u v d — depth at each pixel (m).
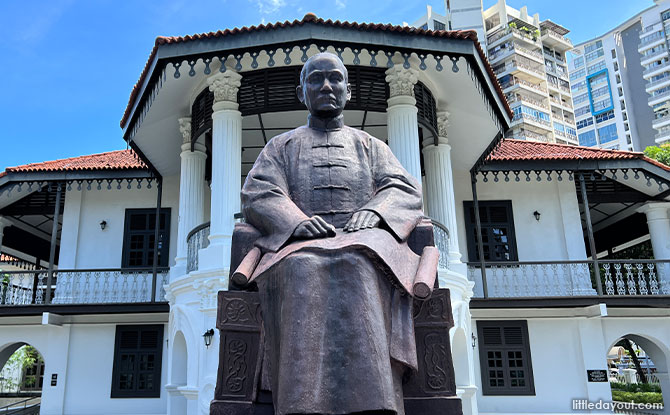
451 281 10.59
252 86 10.64
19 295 14.80
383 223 2.96
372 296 2.64
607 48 81.62
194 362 9.70
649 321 14.63
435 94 11.97
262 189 3.14
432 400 2.89
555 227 15.76
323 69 3.36
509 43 63.72
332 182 3.15
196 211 12.05
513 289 14.67
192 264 10.76
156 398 14.63
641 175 14.55
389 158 3.34
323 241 2.79
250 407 2.86
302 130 3.39
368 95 10.62
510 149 16.16
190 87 11.38
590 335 14.45
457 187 16.00
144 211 15.91
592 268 15.59
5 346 15.20
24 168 14.02
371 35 9.37
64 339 14.95
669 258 15.12
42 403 14.47
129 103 11.46
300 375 2.48
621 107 79.25
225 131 10.26
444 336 2.99
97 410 14.56
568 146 16.66
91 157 16.72
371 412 2.48
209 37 9.34
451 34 9.61
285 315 2.62
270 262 2.80
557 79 68.00
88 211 15.92
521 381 14.48
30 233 19.41
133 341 15.01
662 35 73.94
